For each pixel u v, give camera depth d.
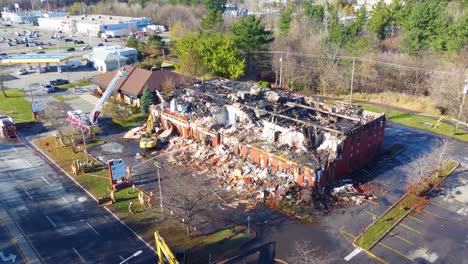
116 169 51.69
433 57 92.69
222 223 44.22
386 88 95.56
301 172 49.06
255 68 116.12
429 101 85.31
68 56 127.38
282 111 62.38
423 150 62.72
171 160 59.81
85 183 54.22
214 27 139.25
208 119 63.97
